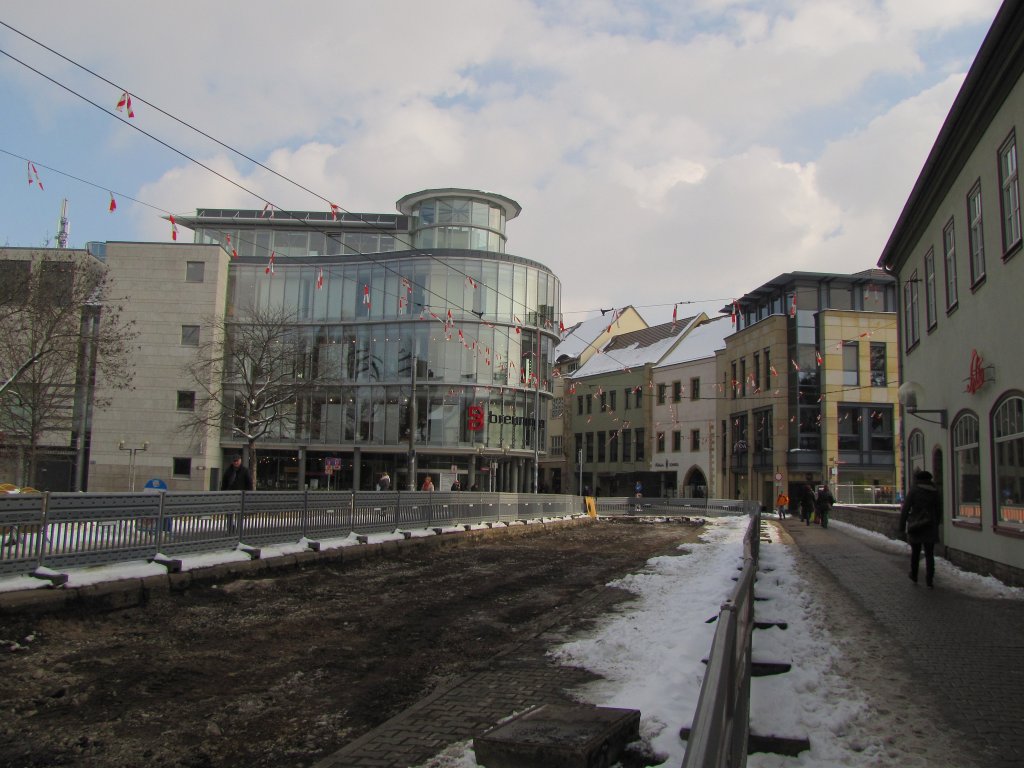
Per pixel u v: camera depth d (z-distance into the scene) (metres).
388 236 56.09
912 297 21.11
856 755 5.00
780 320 51.31
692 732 2.64
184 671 7.78
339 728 6.14
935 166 16.80
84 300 27.97
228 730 6.05
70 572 10.73
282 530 15.96
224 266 52.62
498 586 14.60
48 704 6.58
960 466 16.17
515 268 53.00
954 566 16.00
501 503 30.09
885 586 13.09
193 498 13.27
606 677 7.40
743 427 55.84
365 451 51.62
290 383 44.31
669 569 17.14
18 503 10.04
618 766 5.00
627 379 71.00
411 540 20.52
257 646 9.01
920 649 8.11
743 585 5.04
